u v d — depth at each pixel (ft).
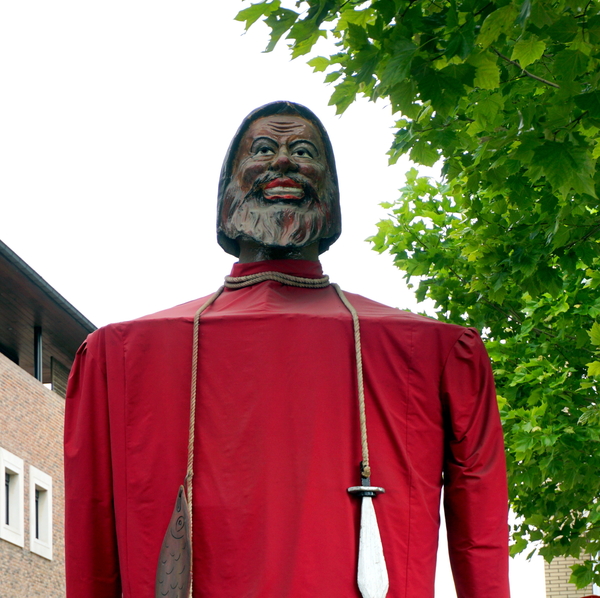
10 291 89.20
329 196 14.92
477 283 36.14
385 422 13.21
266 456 12.76
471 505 13.29
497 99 24.12
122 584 13.05
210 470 12.85
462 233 33.53
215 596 12.43
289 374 13.10
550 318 37.47
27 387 90.17
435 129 23.90
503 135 22.74
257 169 14.67
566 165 19.98
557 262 29.58
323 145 15.14
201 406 13.11
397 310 14.23
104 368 13.70
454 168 26.58
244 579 12.39
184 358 13.35
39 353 94.22
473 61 19.53
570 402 35.24
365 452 12.90
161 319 13.53
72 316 93.30
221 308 14.05
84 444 13.56
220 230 15.02
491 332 37.99
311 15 19.08
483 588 13.02
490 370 13.88
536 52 20.06
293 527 12.51
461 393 13.56
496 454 13.61
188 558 12.34
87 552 13.37
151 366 13.38
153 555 12.82
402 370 13.44
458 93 19.15
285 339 13.24
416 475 13.15
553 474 34.01
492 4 19.10
